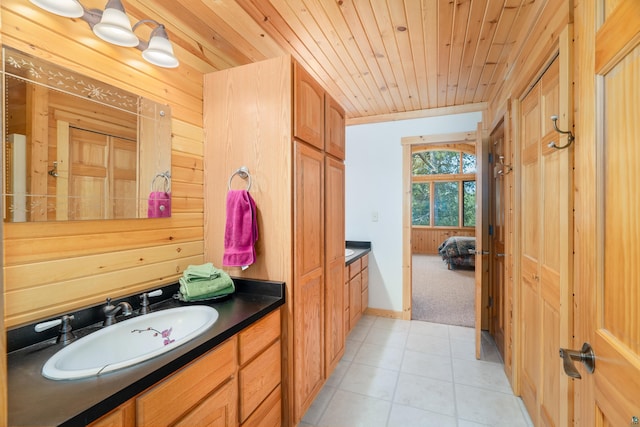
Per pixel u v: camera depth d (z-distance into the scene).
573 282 1.21
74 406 0.70
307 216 1.67
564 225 1.23
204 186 1.71
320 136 1.84
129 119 1.30
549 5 1.40
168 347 0.96
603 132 0.70
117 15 1.08
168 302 1.43
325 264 1.92
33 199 0.99
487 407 1.86
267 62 1.56
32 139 0.98
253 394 1.31
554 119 1.14
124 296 1.28
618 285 0.63
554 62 1.37
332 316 2.05
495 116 2.62
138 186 1.34
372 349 2.64
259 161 1.58
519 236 1.95
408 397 1.97
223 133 1.66
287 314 1.54
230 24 1.78
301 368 1.61
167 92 1.49
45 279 1.04
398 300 3.45
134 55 1.33
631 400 0.57
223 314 1.29
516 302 1.95
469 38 1.97
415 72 2.46
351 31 1.89
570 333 1.21
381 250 3.54
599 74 0.71
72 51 1.10
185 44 1.60
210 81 1.69
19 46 0.96
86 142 1.14
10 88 0.93
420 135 3.38
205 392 1.04
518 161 1.94
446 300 4.14
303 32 1.90
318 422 1.74
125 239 1.30
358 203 3.64
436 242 8.74
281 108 1.53
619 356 0.61
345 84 2.70
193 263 1.65
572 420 1.23
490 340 2.82
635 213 0.57
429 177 8.83
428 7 1.66
